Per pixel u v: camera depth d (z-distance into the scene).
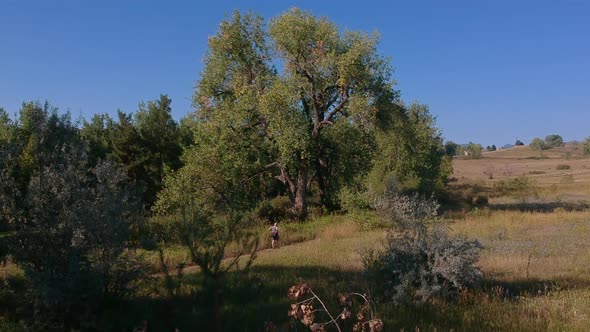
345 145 34.53
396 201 10.63
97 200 9.07
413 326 8.01
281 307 8.68
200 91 33.00
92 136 41.41
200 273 6.52
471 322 8.16
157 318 6.56
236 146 31.16
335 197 34.88
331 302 9.30
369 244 18.89
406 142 36.84
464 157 166.00
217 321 6.26
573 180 78.38
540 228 23.16
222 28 32.41
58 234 8.76
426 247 9.91
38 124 10.59
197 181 29.98
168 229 10.56
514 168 123.06
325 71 30.86
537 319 8.17
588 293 9.97
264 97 28.75
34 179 9.25
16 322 8.54
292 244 22.69
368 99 29.84
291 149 29.77
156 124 39.56
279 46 31.12
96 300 8.35
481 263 13.62
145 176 37.94
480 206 42.94
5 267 11.38
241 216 7.38
